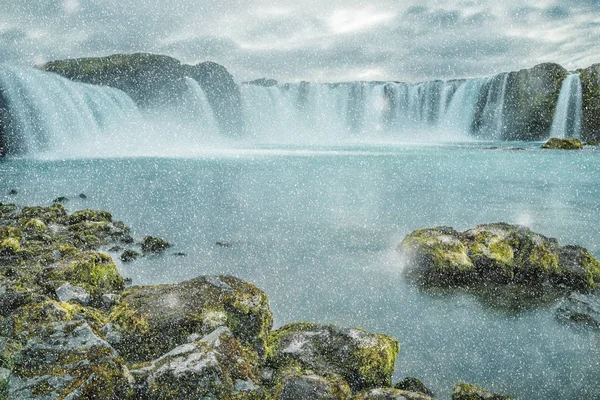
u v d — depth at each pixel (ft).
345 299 23.77
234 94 207.51
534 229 41.16
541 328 20.54
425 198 56.59
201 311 15.72
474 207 51.19
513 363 17.69
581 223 43.60
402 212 47.70
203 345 13.30
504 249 26.50
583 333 19.99
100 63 157.07
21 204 48.08
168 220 42.24
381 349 15.71
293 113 244.63
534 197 57.93
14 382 11.04
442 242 27.14
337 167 92.68
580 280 24.89
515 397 15.67
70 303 18.07
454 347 18.92
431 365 17.54
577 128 181.68
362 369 15.02
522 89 197.47
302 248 33.24
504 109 203.92
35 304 15.17
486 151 137.18
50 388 10.94
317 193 59.47
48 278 20.79
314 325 17.58
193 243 34.17
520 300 23.59
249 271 28.04
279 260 30.32
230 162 98.78
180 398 11.52
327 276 27.14
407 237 29.53
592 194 60.08
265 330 16.31
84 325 13.35
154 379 11.76
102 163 88.17
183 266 28.71
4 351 12.41
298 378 12.93
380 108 241.55
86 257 22.35
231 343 13.94
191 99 179.11
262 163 98.99
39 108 101.71
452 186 66.90
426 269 26.50
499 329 20.48
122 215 44.14
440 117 228.02
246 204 51.08
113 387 11.39
